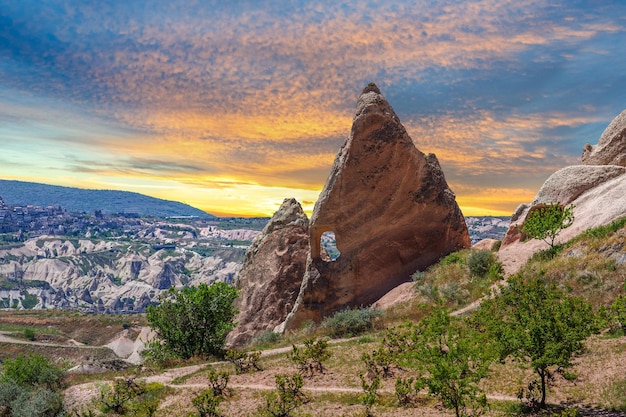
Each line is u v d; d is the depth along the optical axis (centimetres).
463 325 2488
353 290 4447
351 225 4534
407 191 4531
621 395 1761
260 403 2156
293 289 5469
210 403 2066
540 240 3944
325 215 4591
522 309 1773
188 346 3319
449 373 1644
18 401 2325
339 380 2353
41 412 2261
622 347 2177
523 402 1848
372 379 2306
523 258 3634
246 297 5619
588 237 3222
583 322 1694
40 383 2592
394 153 4494
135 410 2261
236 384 2452
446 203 4612
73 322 11175
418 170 4553
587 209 3853
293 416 1994
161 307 3388
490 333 1781
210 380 2353
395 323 3344
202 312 3338
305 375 2466
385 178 4509
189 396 2328
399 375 2309
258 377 2525
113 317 11769
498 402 1889
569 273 2934
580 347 1716
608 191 3844
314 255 4697
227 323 3428
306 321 4359
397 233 4528
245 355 2739
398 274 4453
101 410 2283
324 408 2038
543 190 4322
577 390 1892
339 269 4525
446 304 3497
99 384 2553
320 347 2619
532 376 2092
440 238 4556
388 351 2541
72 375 2822
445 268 4028
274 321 5356
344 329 3397
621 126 4347
